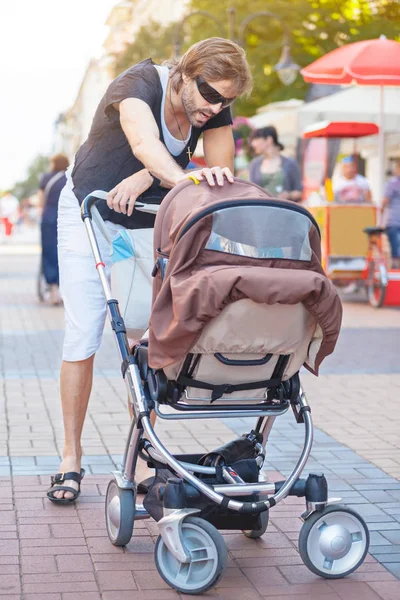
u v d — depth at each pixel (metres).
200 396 4.10
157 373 4.11
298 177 15.83
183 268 3.90
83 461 6.10
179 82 4.59
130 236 4.78
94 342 5.22
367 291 16.23
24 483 5.58
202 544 4.00
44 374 9.45
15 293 18.94
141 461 5.38
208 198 4.03
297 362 4.12
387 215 16.11
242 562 4.42
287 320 3.90
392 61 14.86
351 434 6.97
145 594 4.00
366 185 16.39
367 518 5.02
